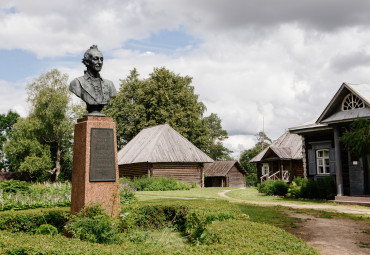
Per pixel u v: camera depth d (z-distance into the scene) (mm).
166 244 7320
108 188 8914
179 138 38656
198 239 7164
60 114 50312
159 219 10453
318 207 16141
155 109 48688
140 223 10250
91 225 7043
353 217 12164
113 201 8570
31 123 49344
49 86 50312
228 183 50938
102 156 8961
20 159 51625
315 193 20906
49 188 15172
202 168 37312
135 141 42250
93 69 9383
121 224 7895
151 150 35031
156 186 30484
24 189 15078
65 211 9797
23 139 50188
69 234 8062
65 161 56938
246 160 71875
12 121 70750
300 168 33594
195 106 52094
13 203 12383
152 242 7121
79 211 8750
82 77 9430
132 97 56406
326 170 23203
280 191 23594
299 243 6121
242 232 6832
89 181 8695
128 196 13156
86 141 8844
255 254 4992
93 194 8711
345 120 18906
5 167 69875
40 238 6414
